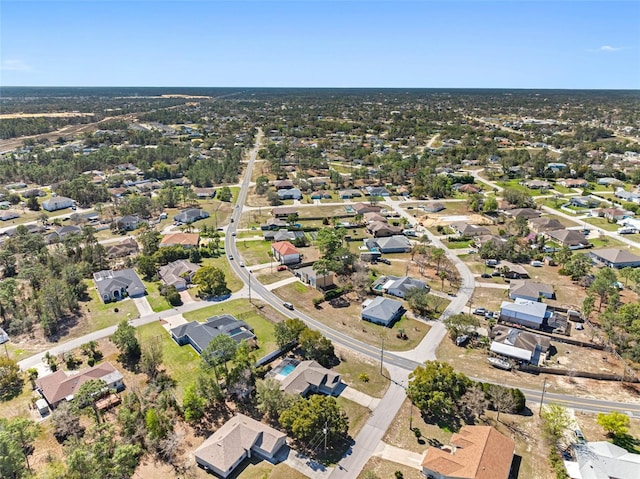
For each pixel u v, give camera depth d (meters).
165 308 102.12
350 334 91.50
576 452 58.97
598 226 158.62
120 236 151.62
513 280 113.94
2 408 69.69
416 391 67.69
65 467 56.03
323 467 58.28
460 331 87.75
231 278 118.75
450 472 54.66
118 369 79.31
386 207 183.12
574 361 82.12
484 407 69.06
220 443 59.22
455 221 162.38
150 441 61.03
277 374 76.88
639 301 103.31
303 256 133.38
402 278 112.25
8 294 95.81
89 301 105.06
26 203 183.62
